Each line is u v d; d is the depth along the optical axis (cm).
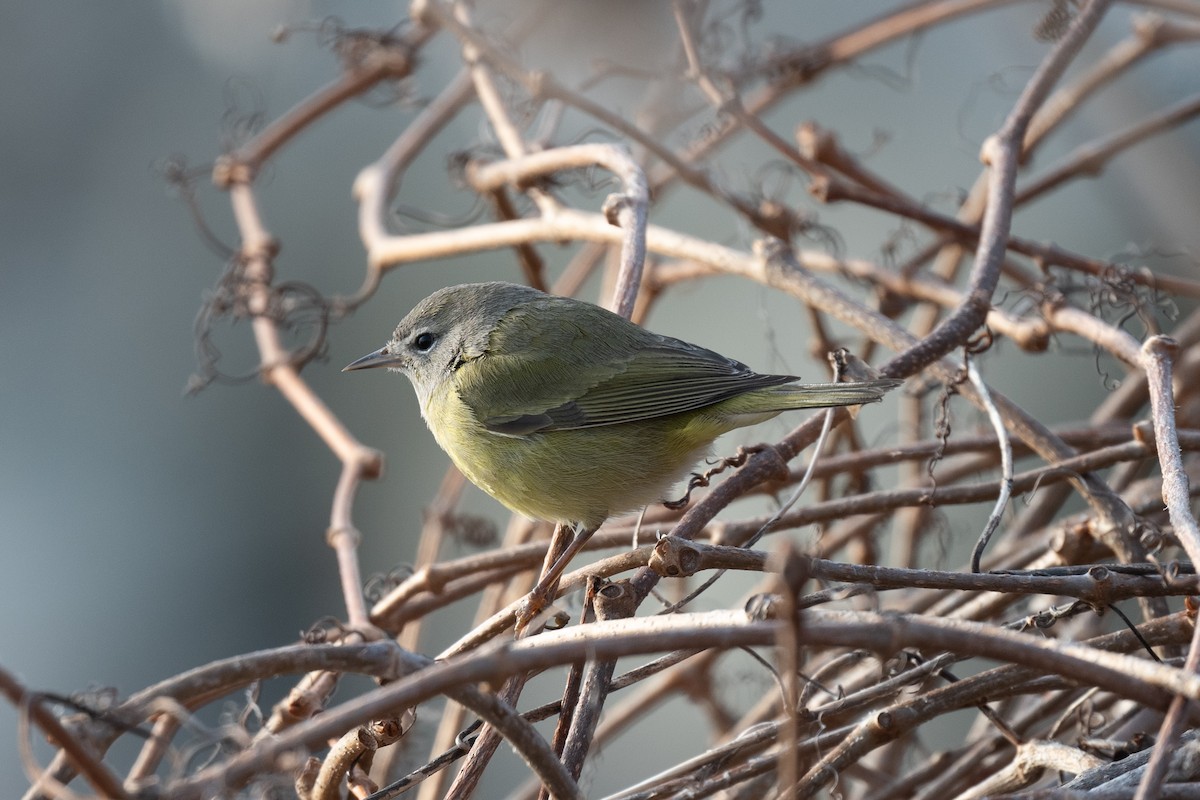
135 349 1659
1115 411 992
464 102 1251
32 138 1714
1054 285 884
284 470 1585
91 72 1733
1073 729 767
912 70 1570
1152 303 906
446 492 1095
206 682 465
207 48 1703
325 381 1602
